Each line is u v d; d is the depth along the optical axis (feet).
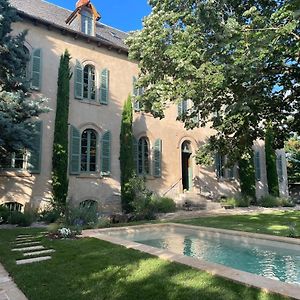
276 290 13.51
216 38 30.73
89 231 34.37
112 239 28.14
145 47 39.34
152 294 14.28
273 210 67.00
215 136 50.16
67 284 16.08
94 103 60.13
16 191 48.80
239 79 30.91
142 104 44.11
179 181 70.79
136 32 43.24
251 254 27.86
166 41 37.88
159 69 40.34
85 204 52.03
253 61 27.76
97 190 57.62
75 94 57.72
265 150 90.02
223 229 34.30
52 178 51.42
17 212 43.52
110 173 59.82
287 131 45.47
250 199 78.38
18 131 37.88
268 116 41.63
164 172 68.74
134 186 56.49
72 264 19.76
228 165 49.32
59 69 55.06
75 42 59.57
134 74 67.05
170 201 63.05
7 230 35.65
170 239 37.09
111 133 61.41
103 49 63.36
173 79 39.22
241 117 39.22
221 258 26.68
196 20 33.76
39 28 55.16
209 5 32.35
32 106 40.63
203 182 76.13
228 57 30.07
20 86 43.11
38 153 51.19
